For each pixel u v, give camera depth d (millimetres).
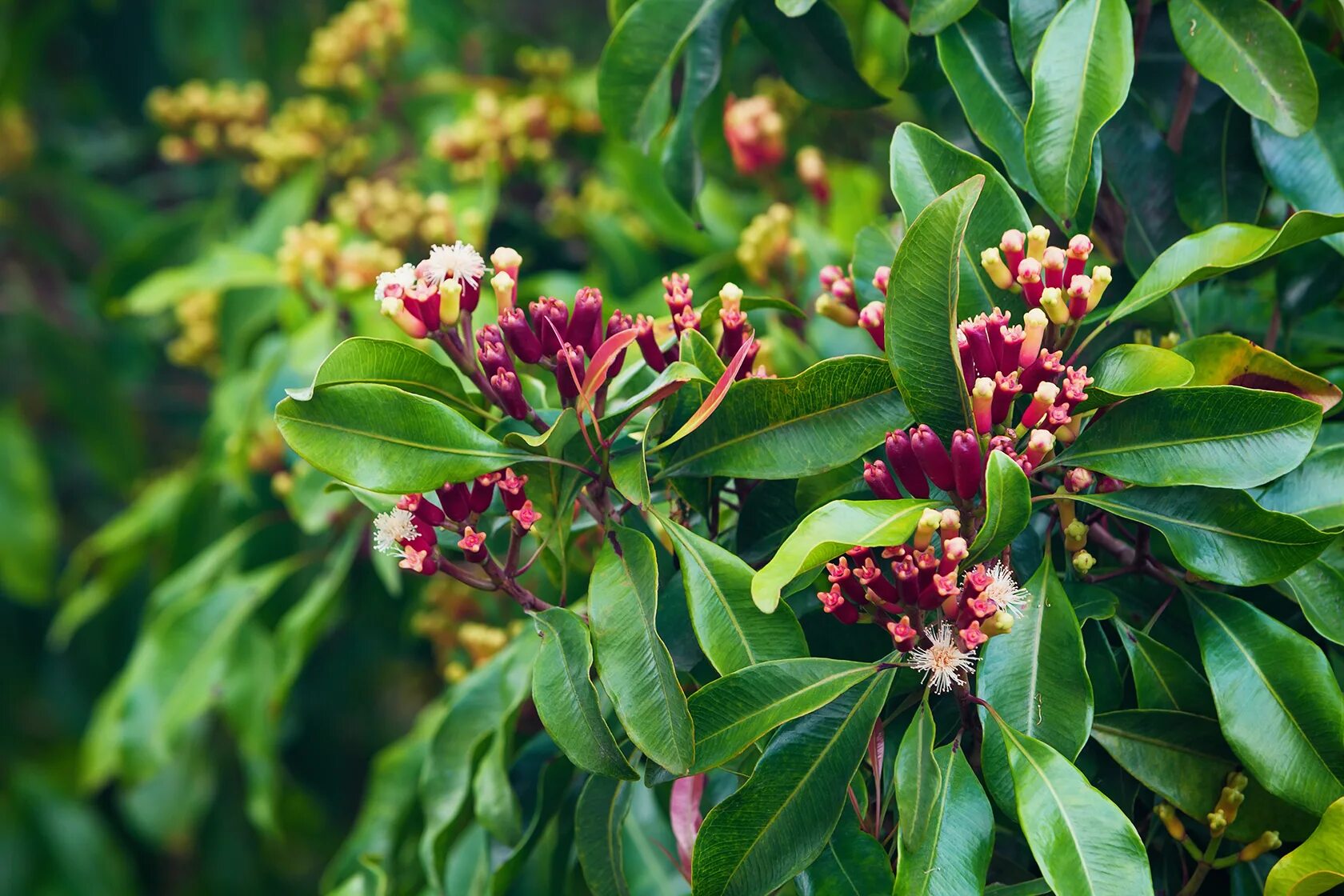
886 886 1121
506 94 2092
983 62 1229
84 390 2697
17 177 2686
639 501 1120
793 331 1477
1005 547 1103
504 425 1165
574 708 1119
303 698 2494
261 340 1878
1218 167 1254
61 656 3018
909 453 1111
